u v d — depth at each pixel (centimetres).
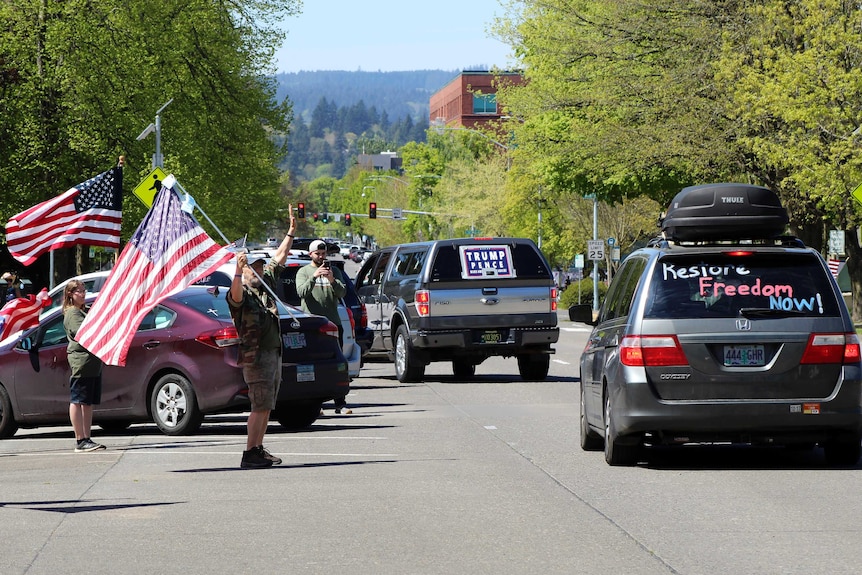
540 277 2667
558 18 5556
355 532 1001
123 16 5322
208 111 5909
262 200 7275
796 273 1340
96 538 991
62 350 1858
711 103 4653
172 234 1581
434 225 13650
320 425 1912
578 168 5625
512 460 1451
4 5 5288
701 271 1341
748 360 1319
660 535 977
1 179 5350
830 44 4175
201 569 866
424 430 1792
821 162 4191
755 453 1516
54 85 5297
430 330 2628
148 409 1823
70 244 2325
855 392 1318
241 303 1400
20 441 1866
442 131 14588
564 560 882
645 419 1318
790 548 920
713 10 4619
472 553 912
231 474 1367
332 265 2648
